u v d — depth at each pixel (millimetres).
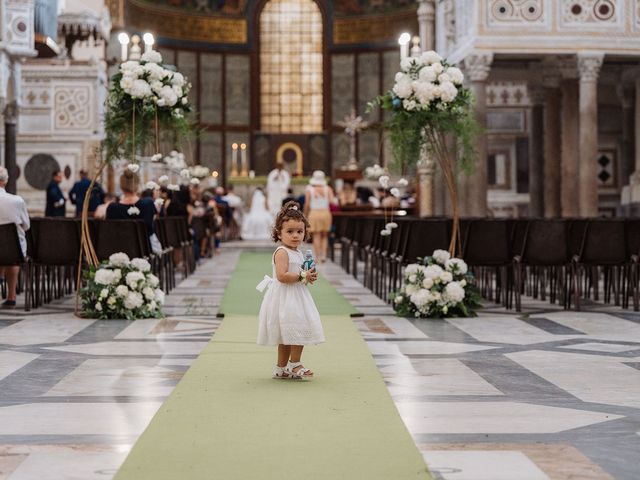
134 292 11844
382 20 45062
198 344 9531
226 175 45469
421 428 5812
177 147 12773
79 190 22297
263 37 46000
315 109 46094
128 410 6355
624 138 27141
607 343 9641
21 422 6000
